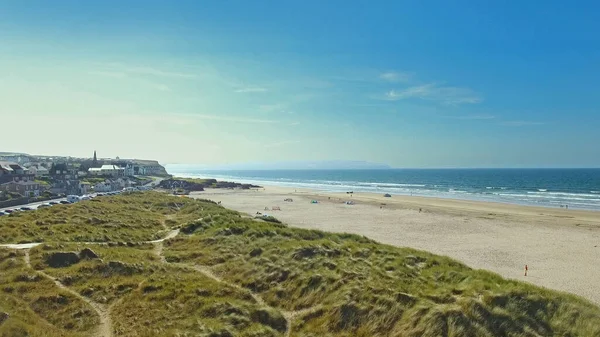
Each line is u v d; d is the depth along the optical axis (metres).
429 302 18.27
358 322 17.94
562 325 17.16
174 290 20.95
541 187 165.38
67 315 18.19
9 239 31.25
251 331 17.30
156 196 77.12
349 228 61.78
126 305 19.44
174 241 34.69
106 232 36.69
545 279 34.97
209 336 16.42
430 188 169.25
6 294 19.30
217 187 167.62
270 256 26.52
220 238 33.34
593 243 50.62
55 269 23.80
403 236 55.16
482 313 17.22
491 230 60.06
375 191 150.75
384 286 20.25
